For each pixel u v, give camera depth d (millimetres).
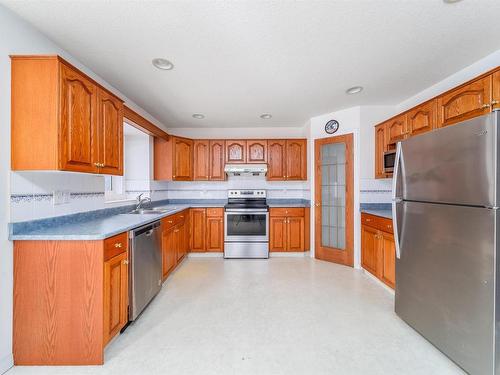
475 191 1372
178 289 2674
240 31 1701
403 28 1676
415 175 1824
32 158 1482
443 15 1551
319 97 2967
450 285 1550
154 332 1880
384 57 2053
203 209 3932
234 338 1806
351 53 1992
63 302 1522
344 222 3500
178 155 3928
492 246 1298
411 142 1855
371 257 2912
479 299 1369
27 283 1512
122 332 1876
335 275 3086
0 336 1446
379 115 3293
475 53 2000
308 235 3930
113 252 1680
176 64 2148
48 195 1781
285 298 2453
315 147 3770
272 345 1726
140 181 3641
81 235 1515
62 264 1521
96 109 1821
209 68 2227
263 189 4375
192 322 2021
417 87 2672
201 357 1607
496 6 1468
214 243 3934
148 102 3104
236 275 3100
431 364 1544
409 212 1899
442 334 1615
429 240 1712
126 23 1609
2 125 1445
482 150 1330
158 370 1494
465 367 1452
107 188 3230
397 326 1958
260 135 4414
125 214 2703
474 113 1807
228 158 4168
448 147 1535
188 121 4027
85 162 1707
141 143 3650
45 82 1477
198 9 1484
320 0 1422
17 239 1488
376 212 2875
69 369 1498
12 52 1497
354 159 3350
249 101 3088
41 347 1521
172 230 3068
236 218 3887
